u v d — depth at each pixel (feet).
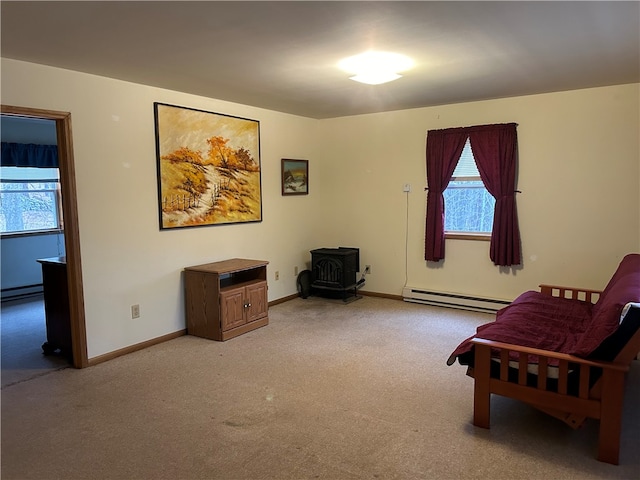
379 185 18.45
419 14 7.66
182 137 13.79
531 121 14.98
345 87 13.24
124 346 12.56
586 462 7.38
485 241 16.30
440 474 7.09
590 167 14.23
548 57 10.39
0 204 19.56
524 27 8.38
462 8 7.42
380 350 12.63
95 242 11.73
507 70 11.50
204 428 8.52
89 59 10.11
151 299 13.24
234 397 9.80
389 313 16.44
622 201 13.87
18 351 12.91
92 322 11.75
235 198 15.76
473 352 8.68
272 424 8.64
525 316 10.54
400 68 11.15
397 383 10.46
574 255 14.75
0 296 19.11
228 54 9.83
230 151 15.44
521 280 15.74
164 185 13.35
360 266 19.38
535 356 8.05
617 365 7.22
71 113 11.05
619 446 7.33
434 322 15.26
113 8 7.24
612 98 13.66
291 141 18.33
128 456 7.64
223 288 13.93
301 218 19.16
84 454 7.72
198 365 11.65
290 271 18.69
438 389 10.14
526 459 7.47
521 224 15.52
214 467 7.32
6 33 8.37
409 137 17.51
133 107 12.44
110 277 12.13
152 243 13.16
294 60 10.30
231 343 13.33
